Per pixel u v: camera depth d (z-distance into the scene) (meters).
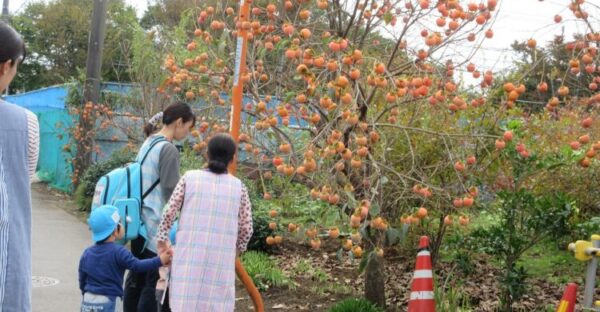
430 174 6.37
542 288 7.50
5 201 2.52
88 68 14.85
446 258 8.08
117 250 4.64
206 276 4.29
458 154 6.30
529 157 5.83
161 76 12.70
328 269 8.54
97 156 15.94
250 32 5.50
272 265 8.31
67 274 7.87
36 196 15.98
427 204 6.70
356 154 4.89
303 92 5.20
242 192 4.50
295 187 6.52
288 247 9.80
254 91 5.71
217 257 4.32
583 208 7.55
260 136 6.11
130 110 14.62
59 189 17.64
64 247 9.53
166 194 5.06
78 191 14.16
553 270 8.32
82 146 15.21
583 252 4.54
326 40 5.39
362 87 5.62
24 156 2.62
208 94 6.42
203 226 4.32
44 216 12.45
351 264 8.74
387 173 6.17
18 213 2.57
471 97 6.52
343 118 4.83
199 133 6.13
